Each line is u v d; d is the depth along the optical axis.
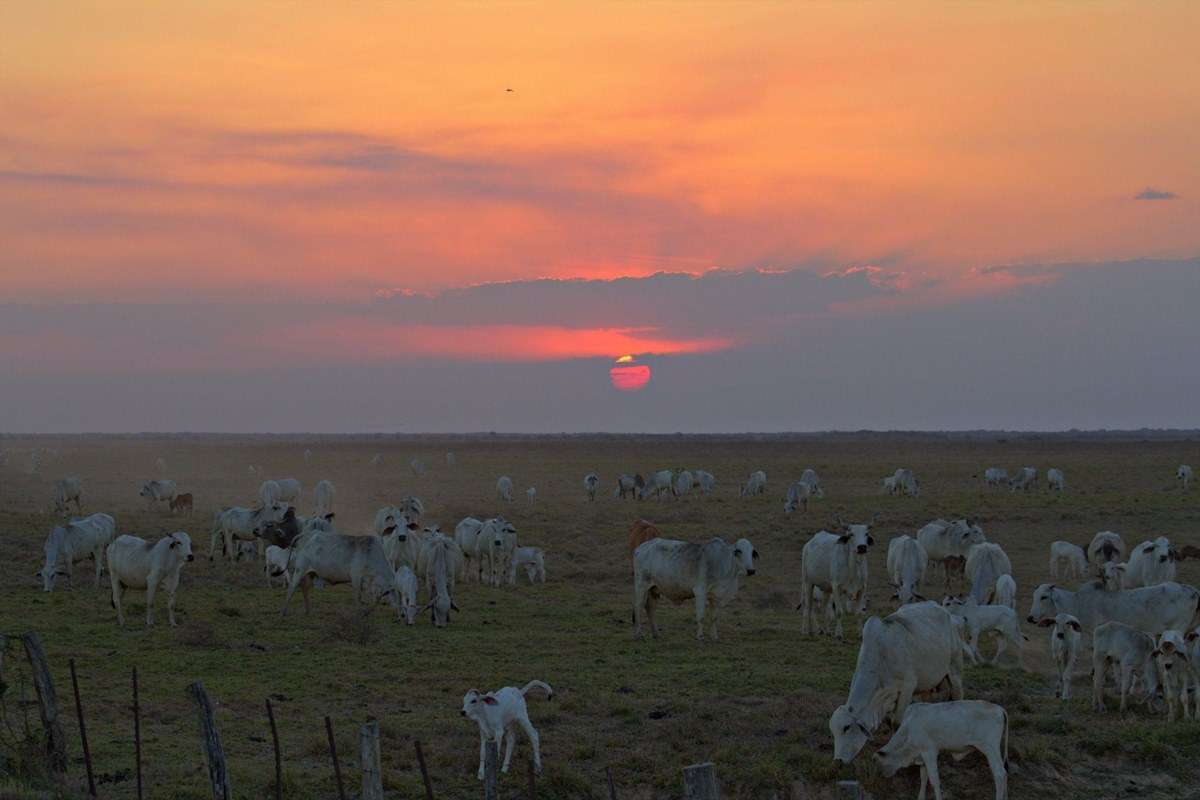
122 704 16.92
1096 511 50.28
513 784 13.61
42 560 35.31
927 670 14.79
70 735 15.23
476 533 33.50
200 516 52.66
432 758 14.50
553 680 18.97
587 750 14.76
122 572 24.47
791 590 32.31
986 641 24.03
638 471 101.94
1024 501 56.94
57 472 101.50
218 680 18.91
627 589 32.75
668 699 17.41
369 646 22.44
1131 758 14.88
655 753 14.83
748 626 25.83
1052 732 15.75
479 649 22.28
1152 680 16.97
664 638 23.88
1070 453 139.00
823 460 121.44
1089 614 19.75
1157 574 26.14
